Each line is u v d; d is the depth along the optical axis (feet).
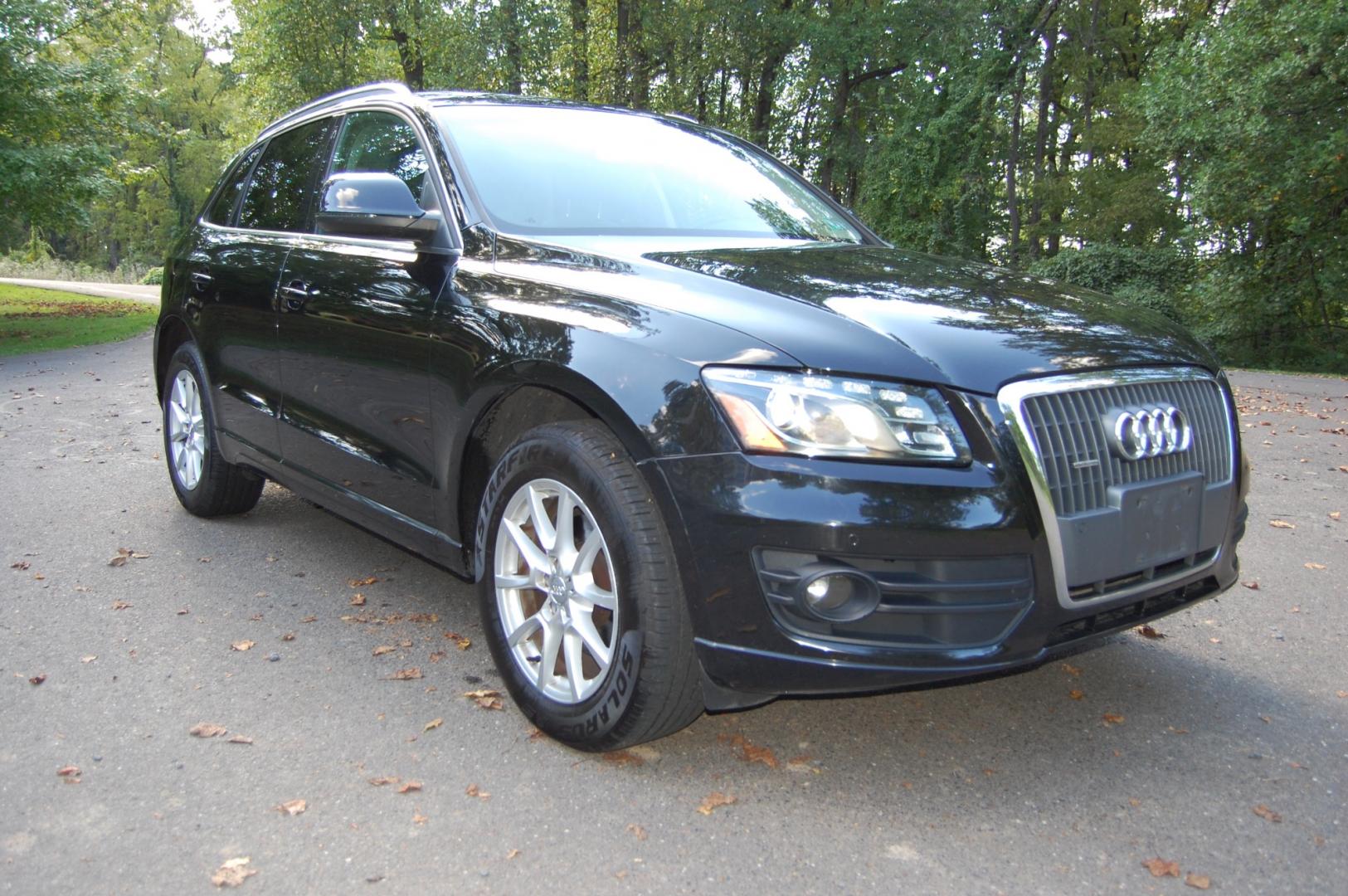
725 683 8.13
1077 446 8.29
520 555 9.66
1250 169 65.26
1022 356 8.38
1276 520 18.37
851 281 9.57
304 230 13.52
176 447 16.57
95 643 11.37
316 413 12.51
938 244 94.73
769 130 112.27
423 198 11.44
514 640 9.60
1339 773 9.11
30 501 17.40
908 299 9.16
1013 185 94.07
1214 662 11.68
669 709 8.43
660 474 8.07
